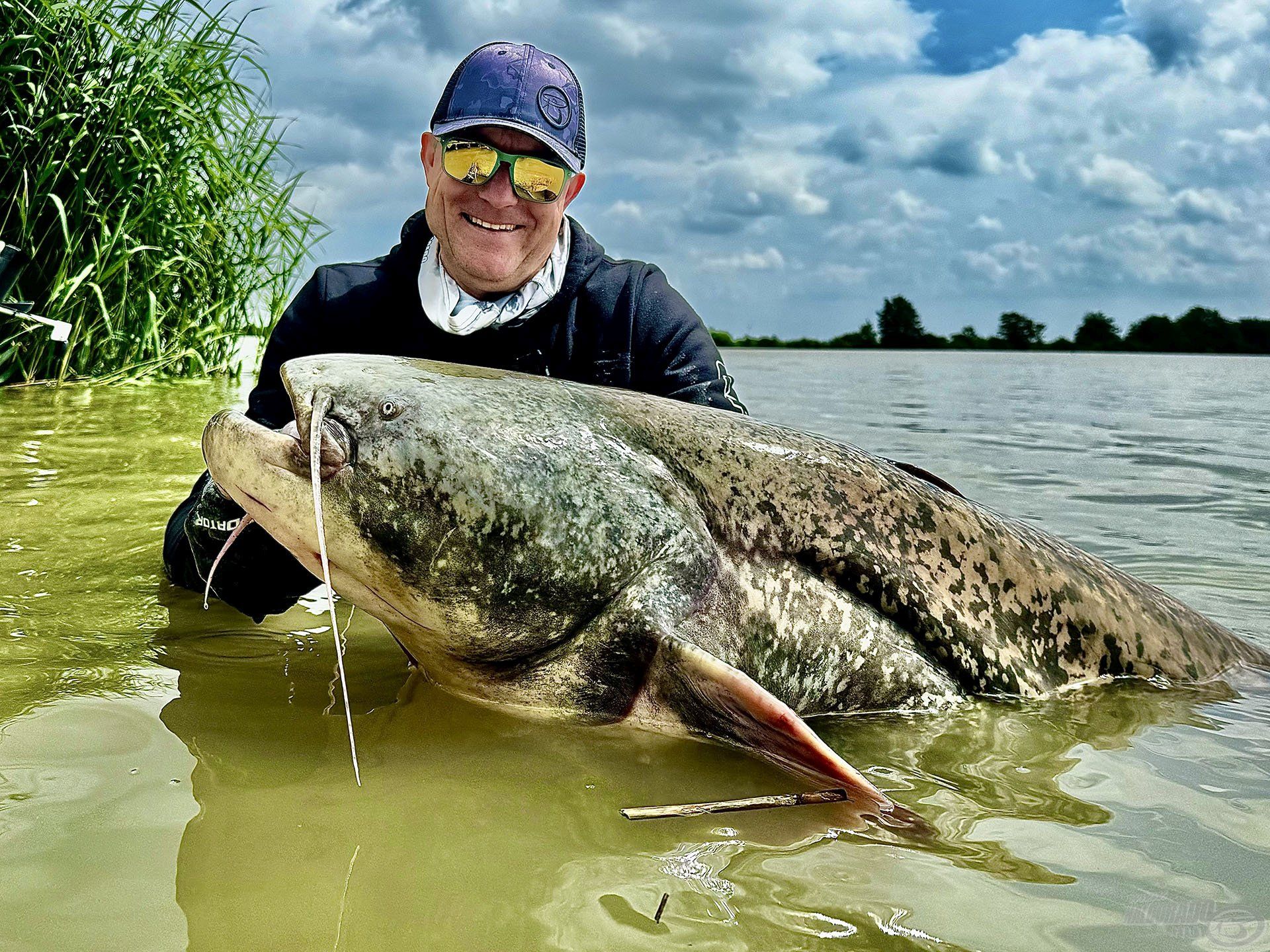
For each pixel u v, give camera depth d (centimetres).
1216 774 88
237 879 64
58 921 59
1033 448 262
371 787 78
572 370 133
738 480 103
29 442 201
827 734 97
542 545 92
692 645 90
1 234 262
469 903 63
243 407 262
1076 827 77
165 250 298
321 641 111
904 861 71
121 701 90
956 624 108
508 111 118
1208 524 177
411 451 89
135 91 274
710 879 67
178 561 122
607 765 85
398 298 133
